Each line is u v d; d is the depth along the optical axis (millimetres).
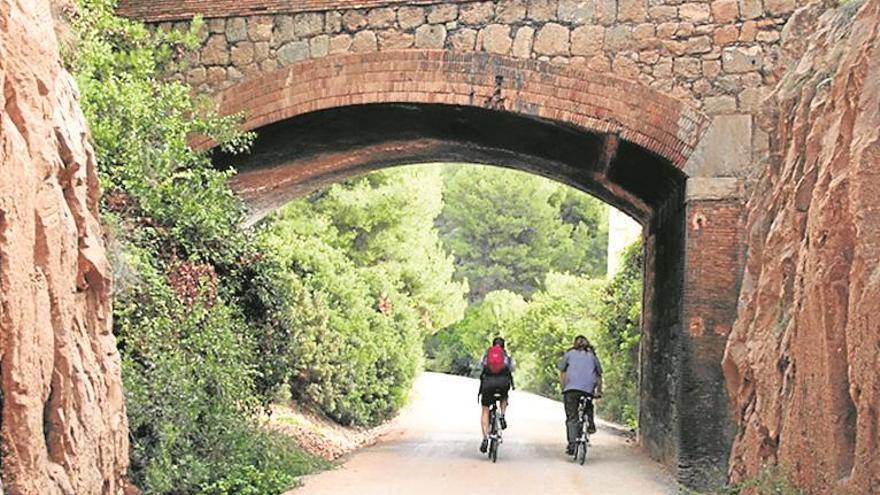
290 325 32469
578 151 34469
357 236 65312
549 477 28781
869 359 15031
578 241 115875
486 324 99250
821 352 17125
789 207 22016
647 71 30031
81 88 22531
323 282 43312
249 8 32625
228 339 25484
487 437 33625
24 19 13656
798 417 18109
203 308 25156
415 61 31375
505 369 33156
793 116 24125
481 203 112812
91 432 14945
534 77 30688
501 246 113625
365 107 32062
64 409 14078
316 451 32812
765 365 21078
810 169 20984
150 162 25359
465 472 29297
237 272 29391
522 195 112625
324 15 32219
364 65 31766
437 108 31953
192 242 26578
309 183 43031
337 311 44375
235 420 24688
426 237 70875
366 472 28531
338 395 43344
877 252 15578
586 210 117188
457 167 117188
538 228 113875
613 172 35938
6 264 12297
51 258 13758
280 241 41406
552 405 65125
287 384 40344
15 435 12484
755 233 25000
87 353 15344
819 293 17219
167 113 29766
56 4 19844
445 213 117500
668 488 27266
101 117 24359
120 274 20328
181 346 23109
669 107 29781
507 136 35031
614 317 54656
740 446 22844
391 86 31531
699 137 29391
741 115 29328
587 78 30375
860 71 17609
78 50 21938
